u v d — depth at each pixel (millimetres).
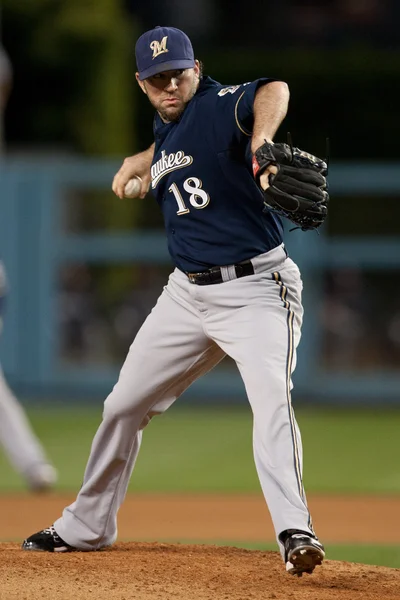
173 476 34281
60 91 72750
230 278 16531
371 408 52625
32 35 71375
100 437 17938
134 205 54781
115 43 71875
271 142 15086
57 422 47406
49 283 54656
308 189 15008
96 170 54719
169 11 81250
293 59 72938
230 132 15938
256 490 31734
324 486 32250
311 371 53281
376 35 81875
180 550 18844
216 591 15508
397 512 28000
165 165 16719
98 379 54375
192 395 53594
